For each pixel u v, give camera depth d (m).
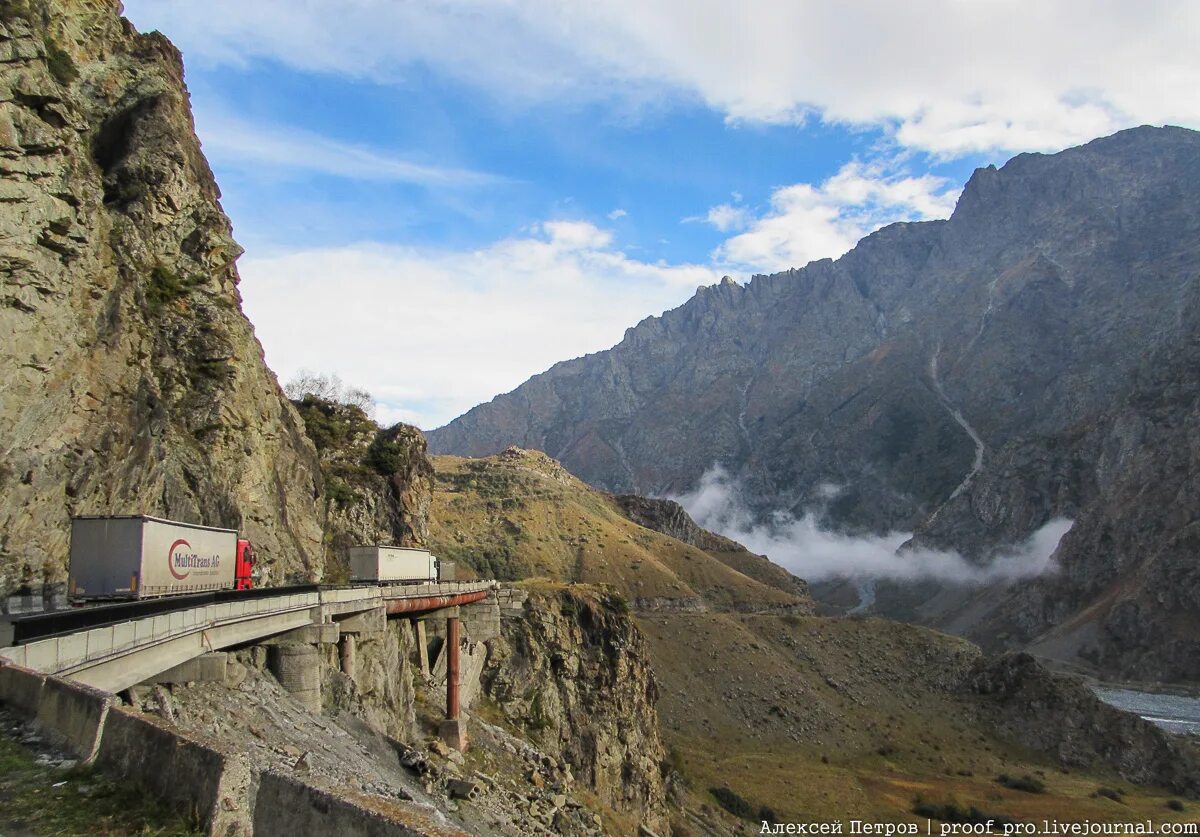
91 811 14.59
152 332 55.84
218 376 60.12
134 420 48.34
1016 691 195.00
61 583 39.59
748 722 174.62
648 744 111.25
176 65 68.88
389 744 47.78
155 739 15.98
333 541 86.75
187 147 64.69
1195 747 186.38
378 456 106.25
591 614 112.19
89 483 42.78
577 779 90.62
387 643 59.31
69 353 42.97
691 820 114.88
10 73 41.47
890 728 181.38
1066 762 174.50
